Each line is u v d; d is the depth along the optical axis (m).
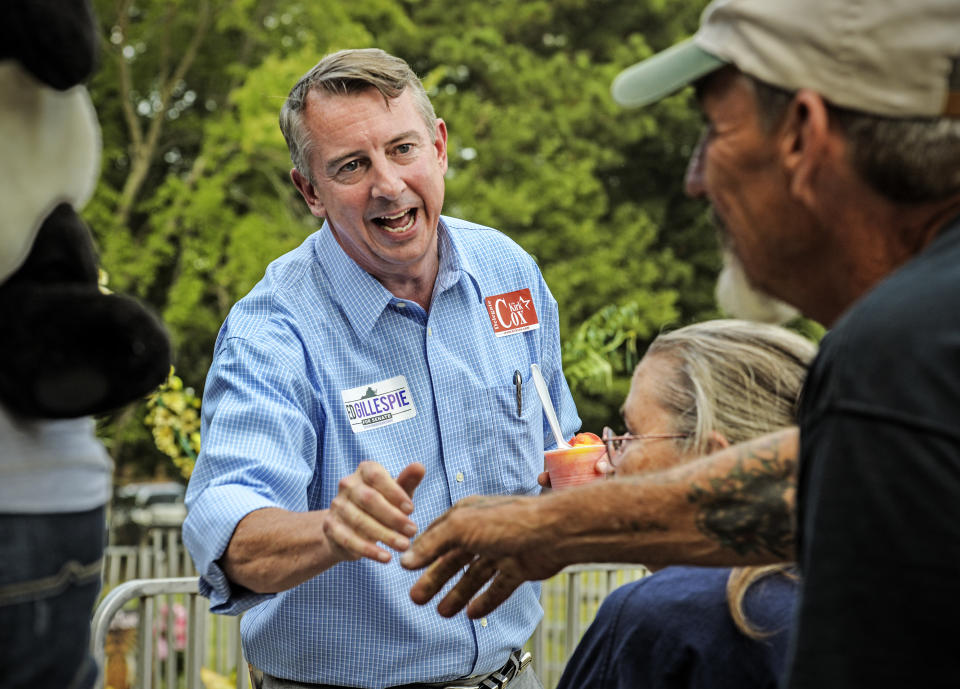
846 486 1.11
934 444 1.07
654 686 1.90
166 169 18.27
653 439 2.02
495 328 2.83
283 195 16.58
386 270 2.66
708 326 2.06
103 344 1.43
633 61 19.72
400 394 2.65
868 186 1.25
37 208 1.44
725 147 1.35
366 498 1.92
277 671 2.59
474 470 2.72
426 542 1.72
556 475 2.50
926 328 1.10
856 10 1.22
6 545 1.40
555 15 20.81
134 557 7.47
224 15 16.08
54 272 1.48
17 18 1.36
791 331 2.03
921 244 1.26
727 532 1.53
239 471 2.32
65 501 1.48
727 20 1.32
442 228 2.82
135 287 15.42
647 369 2.06
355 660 2.52
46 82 1.42
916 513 1.06
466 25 19.70
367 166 2.61
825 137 1.25
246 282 14.95
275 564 2.13
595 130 19.41
